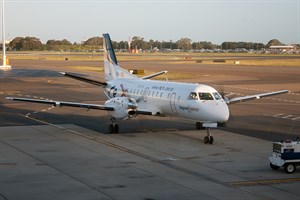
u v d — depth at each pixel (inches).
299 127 1379.2
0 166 873.5
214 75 3582.7
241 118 1553.9
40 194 698.2
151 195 697.0
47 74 3693.4
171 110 1192.2
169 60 6254.9
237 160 939.3
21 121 1460.4
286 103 2006.6
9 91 2425.0
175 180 781.9
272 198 689.6
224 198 685.9
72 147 1061.1
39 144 1094.4
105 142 1124.5
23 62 5615.2
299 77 3469.5
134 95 1330.0
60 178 790.5
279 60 6077.8
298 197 695.1
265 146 1089.4
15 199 673.6
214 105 1083.3
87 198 680.4
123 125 1382.9
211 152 1016.9
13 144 1090.7
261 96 1369.3
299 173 837.8
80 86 2753.4
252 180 786.8
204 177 803.4
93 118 1540.4
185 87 1172.5
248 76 3521.2
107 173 826.2
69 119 1514.5
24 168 859.4
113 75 1573.6
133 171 842.2
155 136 1211.2
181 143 1117.1
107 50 1598.2
